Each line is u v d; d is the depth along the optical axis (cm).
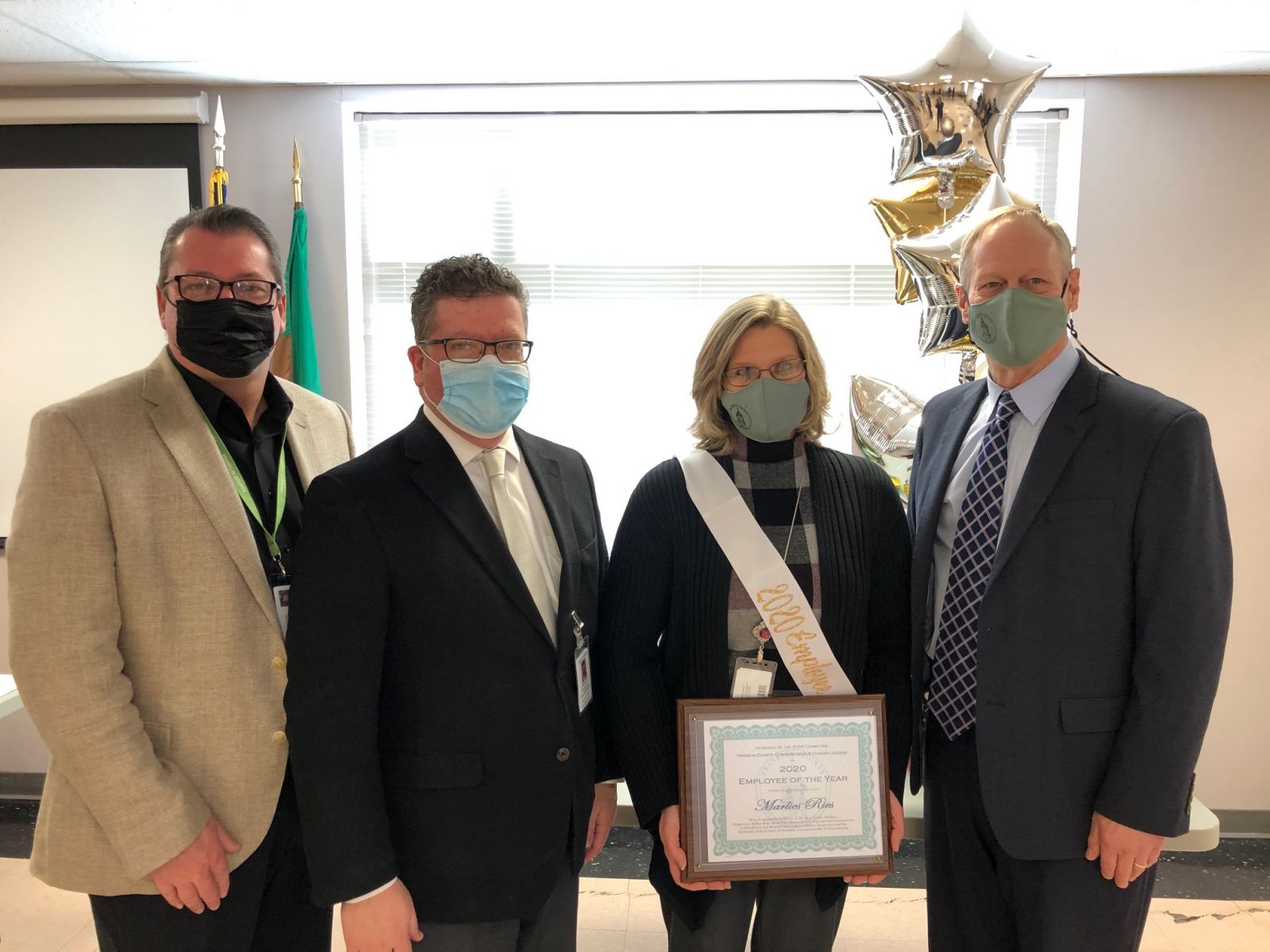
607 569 142
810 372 133
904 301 213
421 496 119
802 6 218
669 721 132
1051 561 129
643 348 299
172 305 129
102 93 271
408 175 290
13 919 229
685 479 135
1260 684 277
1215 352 271
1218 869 260
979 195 190
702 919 131
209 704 122
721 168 290
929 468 154
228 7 213
